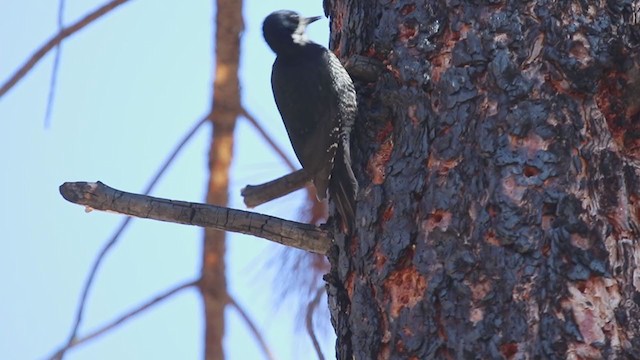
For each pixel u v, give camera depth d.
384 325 8.73
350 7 9.98
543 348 7.96
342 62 9.95
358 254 9.07
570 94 8.55
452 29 8.97
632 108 8.73
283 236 9.57
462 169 8.56
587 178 8.34
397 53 9.22
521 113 8.49
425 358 8.30
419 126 8.92
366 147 9.59
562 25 8.65
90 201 9.45
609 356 7.91
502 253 8.22
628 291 8.12
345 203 9.49
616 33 8.68
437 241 8.47
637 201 8.45
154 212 9.51
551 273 8.10
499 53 8.68
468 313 8.20
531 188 8.31
